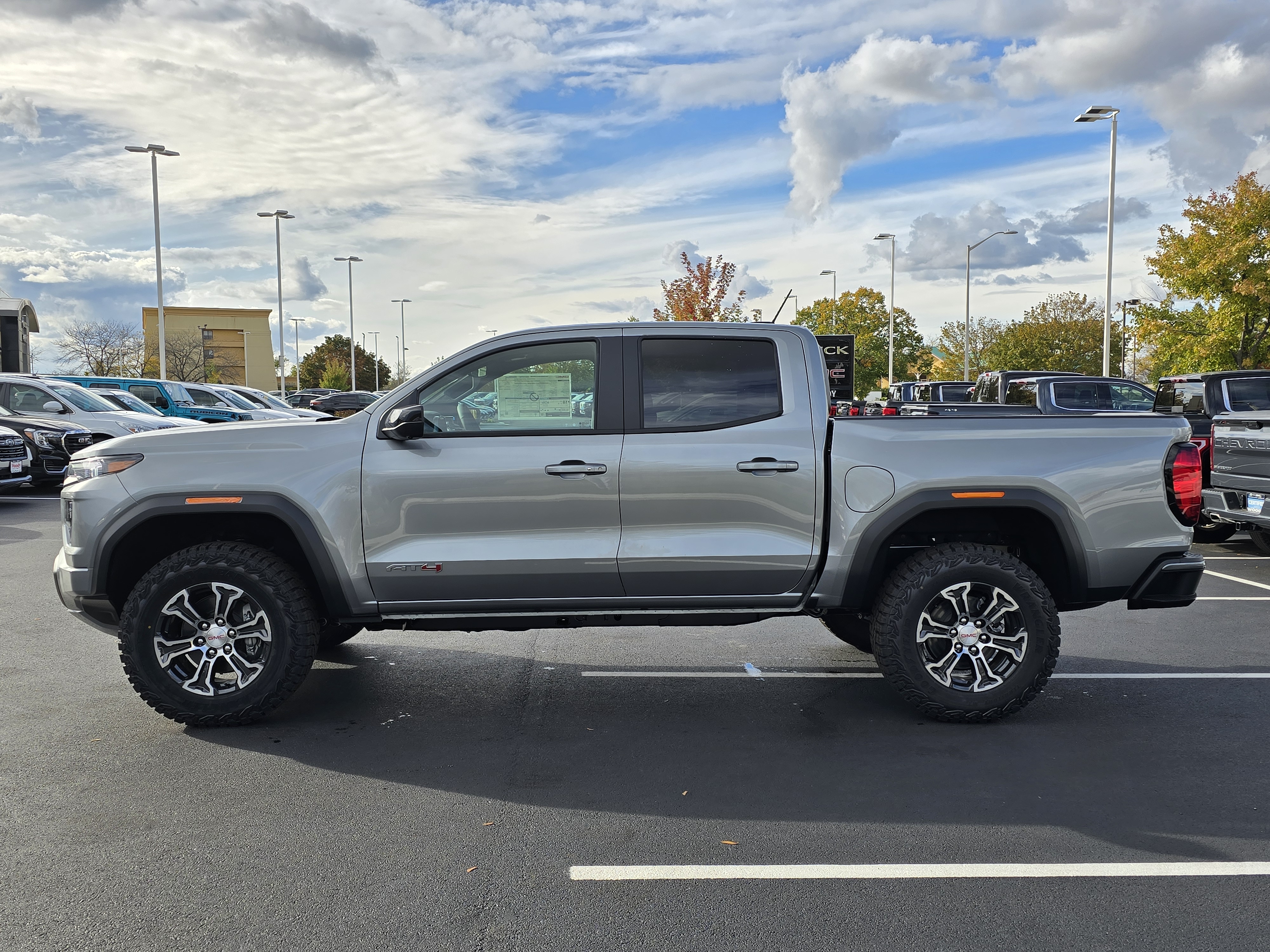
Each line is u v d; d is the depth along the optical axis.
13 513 13.38
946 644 4.95
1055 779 4.20
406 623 5.02
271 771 4.30
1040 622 4.83
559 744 4.68
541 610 4.95
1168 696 5.41
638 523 4.86
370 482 4.82
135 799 3.98
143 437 4.95
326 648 6.54
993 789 4.08
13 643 6.53
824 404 4.97
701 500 4.86
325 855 3.46
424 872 3.33
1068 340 51.91
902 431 4.93
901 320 70.50
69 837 3.60
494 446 4.87
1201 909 3.06
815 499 4.89
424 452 4.85
